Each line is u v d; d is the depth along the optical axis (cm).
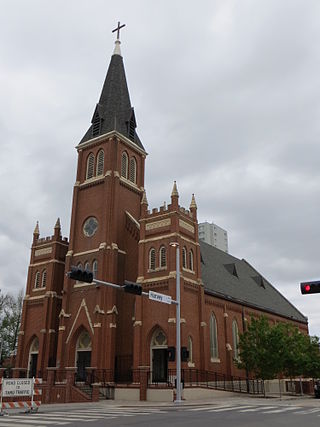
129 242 4694
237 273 6631
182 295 4003
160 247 4206
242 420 1836
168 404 3034
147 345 3928
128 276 4566
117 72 5759
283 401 3484
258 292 6644
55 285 5009
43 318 4841
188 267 4294
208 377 4262
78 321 4394
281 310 6806
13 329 7244
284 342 4519
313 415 2125
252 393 4694
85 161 5206
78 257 4750
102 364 4034
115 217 4650
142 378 3647
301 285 2633
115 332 4219
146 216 4425
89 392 3716
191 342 4028
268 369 4381
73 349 4369
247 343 4569
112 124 5172
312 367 5459
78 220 4950
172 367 3650
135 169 5266
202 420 1833
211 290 4825
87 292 4466
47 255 5203
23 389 2420
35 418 1959
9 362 6962
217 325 4809
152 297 3022
